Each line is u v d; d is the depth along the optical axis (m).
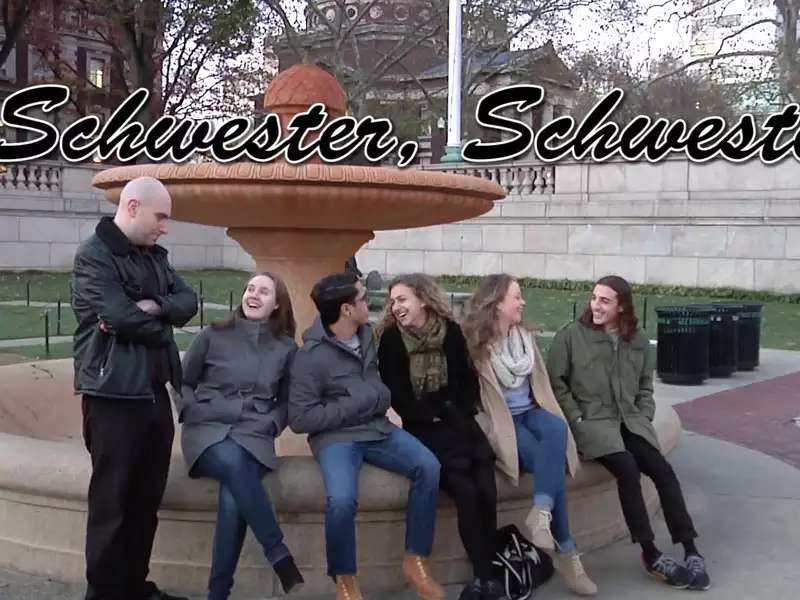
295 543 4.59
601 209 25.20
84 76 41.62
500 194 6.71
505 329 4.90
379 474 4.50
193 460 4.28
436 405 4.64
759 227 23.09
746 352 13.23
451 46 27.52
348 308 4.48
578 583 4.64
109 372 3.84
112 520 3.99
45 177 28.27
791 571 5.09
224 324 4.53
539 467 4.67
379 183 5.93
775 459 7.75
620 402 5.11
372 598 4.58
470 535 4.46
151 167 6.04
